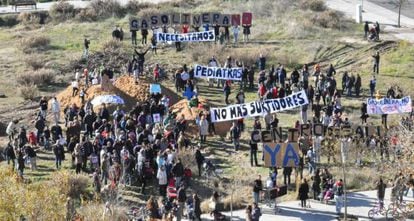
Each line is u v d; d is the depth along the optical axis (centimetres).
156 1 9362
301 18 8144
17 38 8262
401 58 7062
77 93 6025
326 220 4334
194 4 9144
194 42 7512
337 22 8075
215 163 5106
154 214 4231
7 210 3625
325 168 4759
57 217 3722
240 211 4459
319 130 4947
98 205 4244
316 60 7225
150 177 4691
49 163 5062
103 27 8419
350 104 6144
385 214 4341
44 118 5672
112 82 6075
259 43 7644
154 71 6656
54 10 9019
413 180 4388
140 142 4888
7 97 6550
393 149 4859
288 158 4581
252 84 6538
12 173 3872
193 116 5650
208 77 6078
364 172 4866
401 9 8712
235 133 5266
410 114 5394
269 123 5422
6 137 5662
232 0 9006
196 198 4253
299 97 4981
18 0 9738
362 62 7075
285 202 4594
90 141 4919
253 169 5012
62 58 7419
